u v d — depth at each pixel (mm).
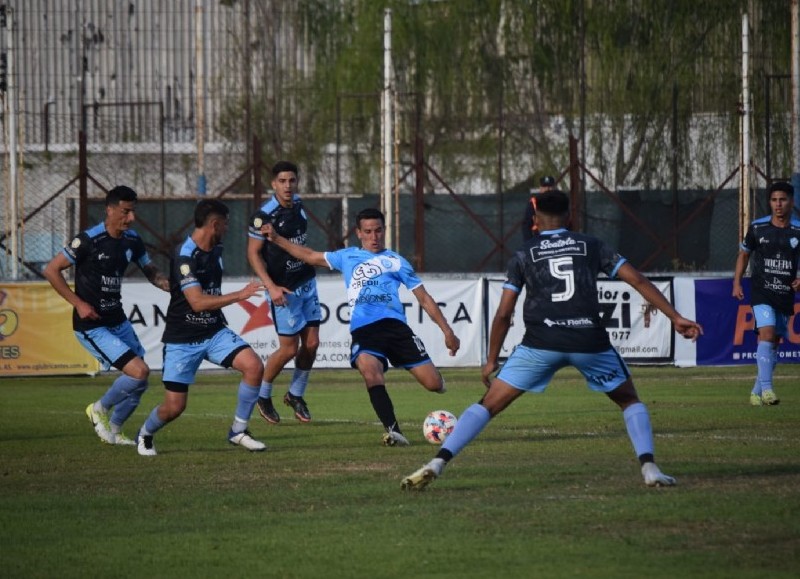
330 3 83562
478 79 85125
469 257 79438
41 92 80250
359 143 82875
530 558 20250
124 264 36938
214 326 34719
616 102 83812
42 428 42656
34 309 66375
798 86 72750
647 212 81438
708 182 82000
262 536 22562
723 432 38031
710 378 61625
